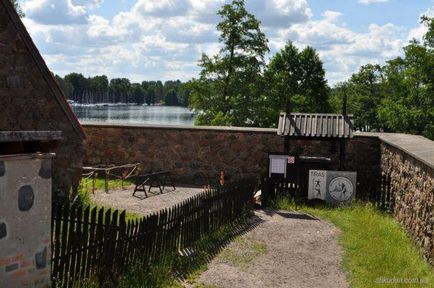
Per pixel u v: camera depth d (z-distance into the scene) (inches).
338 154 638.5
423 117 1450.5
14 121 394.6
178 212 340.5
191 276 308.3
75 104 6122.1
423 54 1400.1
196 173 663.8
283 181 539.2
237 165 655.8
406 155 445.7
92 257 257.3
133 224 285.6
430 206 340.5
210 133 658.2
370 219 462.9
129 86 7135.8
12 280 189.5
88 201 465.4
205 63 1391.5
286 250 374.9
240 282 305.3
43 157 198.8
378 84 2519.7
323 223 458.9
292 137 549.0
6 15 382.9
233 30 1350.9
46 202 202.1
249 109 1371.8
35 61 403.9
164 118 3639.3
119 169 669.3
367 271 326.0
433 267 320.2
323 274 326.0
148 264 301.7
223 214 425.4
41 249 201.0
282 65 1831.9
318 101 1817.2
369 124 2559.1
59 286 234.4
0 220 183.5
